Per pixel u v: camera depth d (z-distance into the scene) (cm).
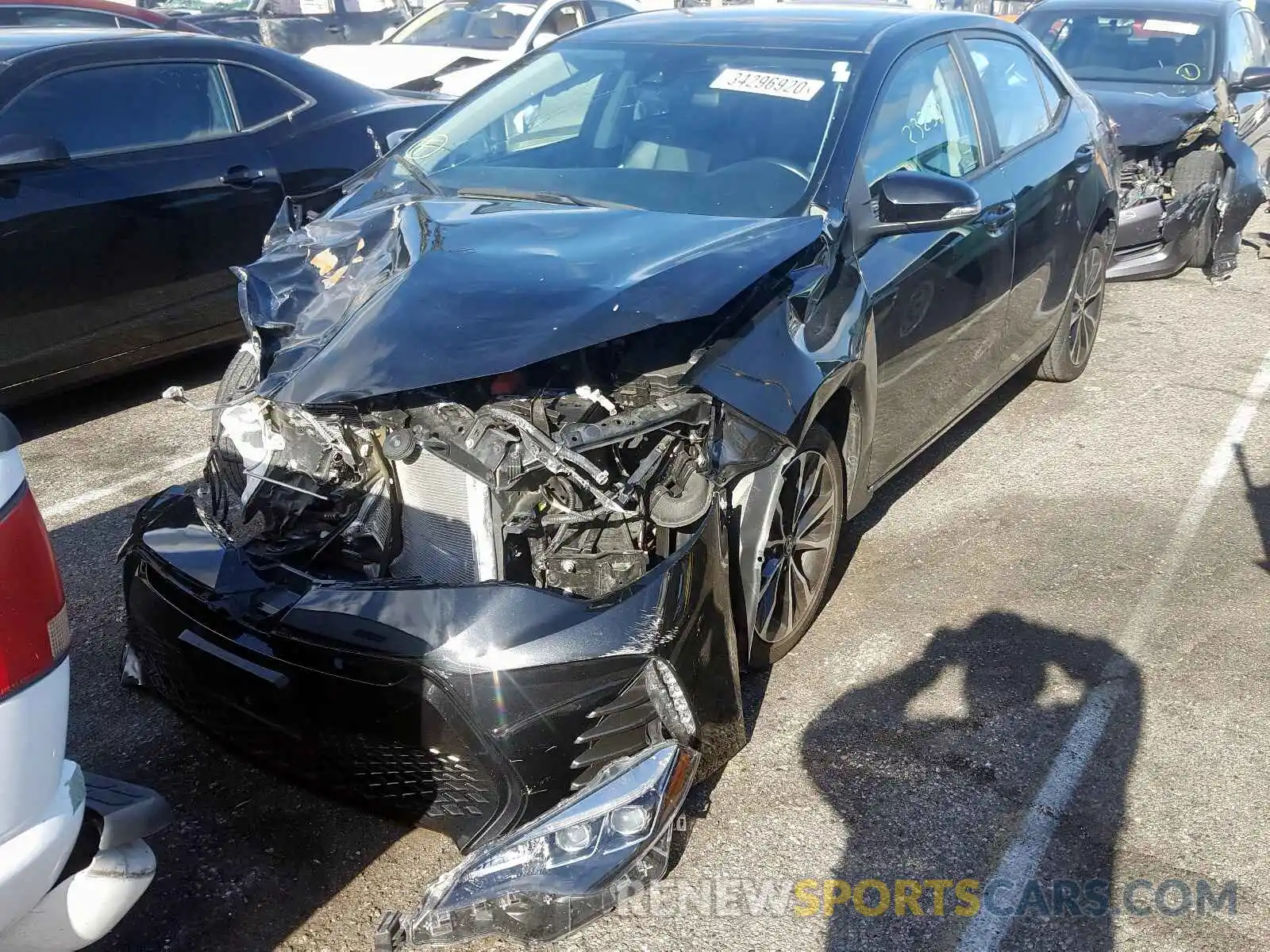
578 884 224
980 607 392
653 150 370
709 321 278
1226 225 802
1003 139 469
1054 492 483
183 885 265
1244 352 669
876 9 460
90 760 304
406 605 239
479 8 1067
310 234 330
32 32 552
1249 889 275
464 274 279
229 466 290
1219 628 384
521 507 257
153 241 535
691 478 265
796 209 341
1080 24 899
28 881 178
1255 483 495
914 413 406
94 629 363
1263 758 321
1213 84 818
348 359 254
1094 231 568
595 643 237
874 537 439
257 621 247
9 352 493
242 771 303
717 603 261
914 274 373
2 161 480
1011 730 328
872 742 321
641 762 237
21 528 181
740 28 426
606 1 1091
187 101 561
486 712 232
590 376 266
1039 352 552
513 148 389
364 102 648
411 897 265
